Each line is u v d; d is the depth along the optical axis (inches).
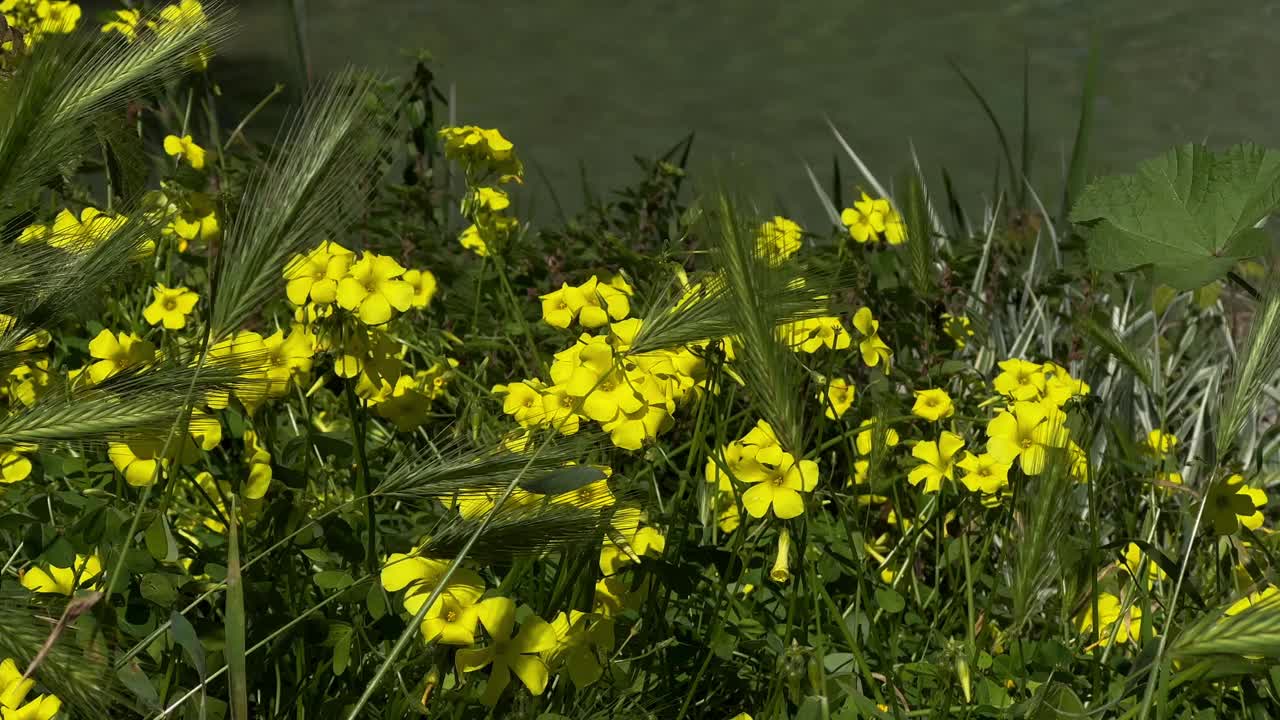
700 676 65.6
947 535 72.5
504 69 235.6
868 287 79.0
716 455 66.1
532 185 182.1
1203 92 205.2
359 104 63.1
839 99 214.1
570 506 61.4
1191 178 75.1
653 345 62.9
